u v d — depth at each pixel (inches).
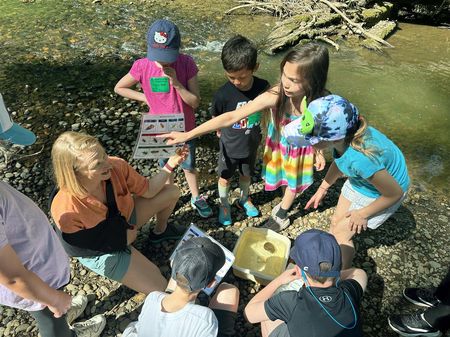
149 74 112.0
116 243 95.6
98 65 216.4
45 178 147.5
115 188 96.0
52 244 78.5
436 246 129.2
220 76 214.5
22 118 174.9
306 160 117.5
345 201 108.7
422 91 215.6
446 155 170.6
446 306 97.2
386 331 106.9
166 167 111.7
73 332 98.6
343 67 236.7
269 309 84.3
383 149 92.3
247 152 119.7
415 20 321.7
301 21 273.1
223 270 105.7
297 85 96.7
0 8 271.1
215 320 78.2
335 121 81.4
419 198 147.7
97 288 114.0
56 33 245.3
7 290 76.6
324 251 78.0
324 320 78.3
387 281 118.6
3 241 64.3
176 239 127.2
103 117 178.1
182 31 261.6
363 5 297.6
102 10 279.7
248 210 136.4
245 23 279.0
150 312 80.0
